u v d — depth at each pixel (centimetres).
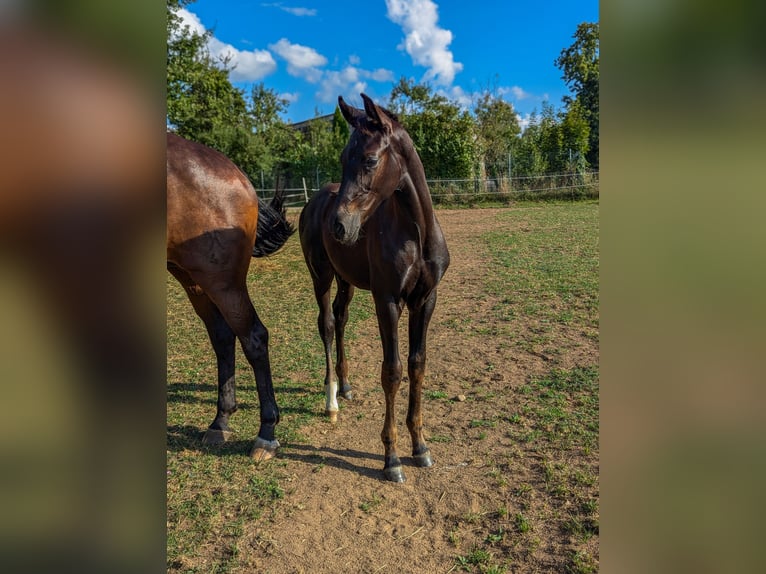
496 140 2484
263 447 329
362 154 253
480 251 1062
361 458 327
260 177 2544
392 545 245
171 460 328
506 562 229
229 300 318
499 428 349
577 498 270
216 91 2002
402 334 581
